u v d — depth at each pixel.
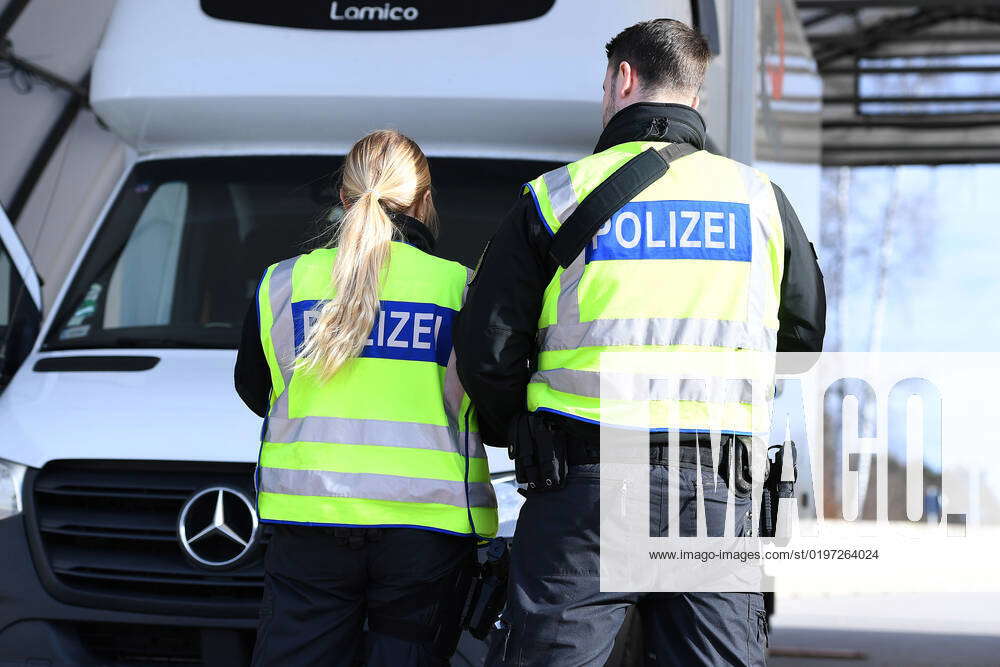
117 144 21.56
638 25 8.19
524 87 12.40
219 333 12.65
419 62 12.52
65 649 10.27
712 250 7.63
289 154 13.58
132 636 10.30
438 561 8.34
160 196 13.61
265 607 8.41
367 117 12.80
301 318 8.52
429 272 8.73
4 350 12.33
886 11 58.00
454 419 8.62
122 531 10.36
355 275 8.36
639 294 7.57
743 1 14.80
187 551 10.01
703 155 7.88
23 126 21.06
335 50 12.67
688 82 8.05
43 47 20.92
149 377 11.56
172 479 10.31
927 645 21.84
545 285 7.75
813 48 61.25
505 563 8.60
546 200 7.64
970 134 67.75
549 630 7.41
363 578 8.35
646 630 7.87
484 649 9.75
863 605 27.36
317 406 8.41
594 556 7.44
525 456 7.64
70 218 21.59
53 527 10.42
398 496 8.23
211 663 10.11
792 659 20.25
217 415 10.76
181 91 12.75
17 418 10.95
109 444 10.45
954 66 63.22
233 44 12.82
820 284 8.08
